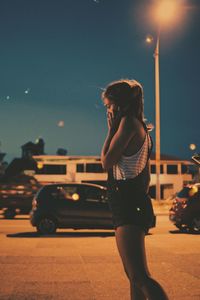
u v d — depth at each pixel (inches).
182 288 280.7
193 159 164.6
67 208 685.3
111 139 129.0
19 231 701.9
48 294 264.8
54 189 695.1
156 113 1323.8
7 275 322.3
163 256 416.2
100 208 687.1
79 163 2544.3
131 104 130.0
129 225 125.5
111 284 291.7
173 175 2561.5
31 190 1034.7
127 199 126.4
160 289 122.6
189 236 622.8
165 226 805.2
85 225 685.9
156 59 1295.5
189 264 370.6
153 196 2581.2
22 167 2549.2
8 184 1039.6
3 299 252.7
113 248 478.6
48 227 679.7
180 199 711.7
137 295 131.3
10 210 1024.2
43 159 2534.5
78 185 698.2
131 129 126.3
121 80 133.6
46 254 426.9
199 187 708.7
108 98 131.0
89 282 298.0
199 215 693.3
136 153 127.7
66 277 315.3
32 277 315.0
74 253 435.5
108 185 131.0
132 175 127.3
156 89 1307.8
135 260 124.7
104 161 128.1
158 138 1330.0
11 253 432.8
